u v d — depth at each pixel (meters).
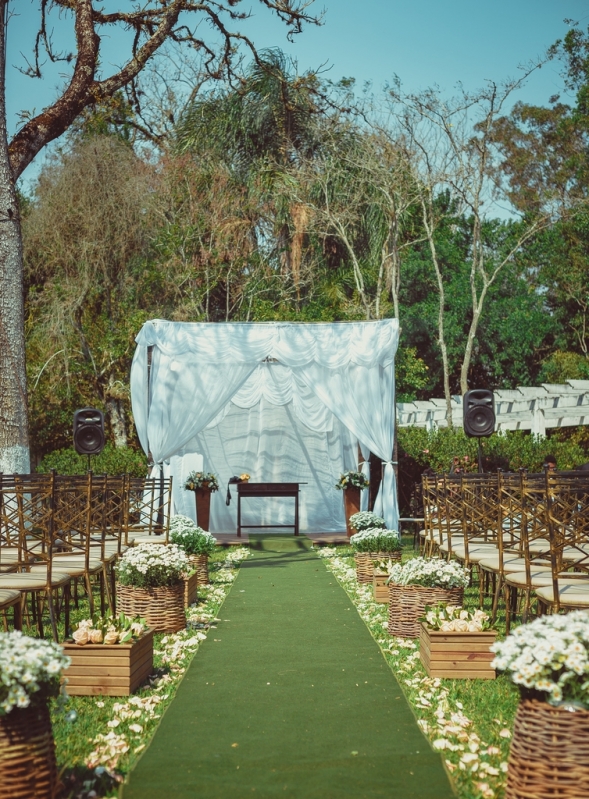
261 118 20.94
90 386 19.70
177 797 3.02
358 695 4.43
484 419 10.46
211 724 3.93
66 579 5.48
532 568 5.40
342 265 21.69
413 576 5.97
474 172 19.22
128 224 19.44
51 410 19.41
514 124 24.42
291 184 20.44
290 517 14.73
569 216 20.75
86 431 10.73
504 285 25.73
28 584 5.14
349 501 13.27
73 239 19.06
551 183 23.97
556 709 2.78
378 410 12.82
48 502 5.35
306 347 12.74
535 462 15.10
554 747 2.76
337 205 20.70
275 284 21.31
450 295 24.62
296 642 5.89
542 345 25.78
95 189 19.12
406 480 15.40
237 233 20.66
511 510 5.66
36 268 19.20
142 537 8.44
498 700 4.30
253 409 14.73
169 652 5.54
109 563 6.77
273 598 8.00
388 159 19.30
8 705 2.71
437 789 3.07
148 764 3.37
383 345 12.77
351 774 3.23
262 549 12.90
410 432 16.08
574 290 24.47
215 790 3.08
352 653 5.50
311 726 3.88
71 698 4.43
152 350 13.17
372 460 14.89
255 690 4.55
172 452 12.70
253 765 3.35
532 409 16.52
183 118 21.75
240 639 6.01
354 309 20.81
